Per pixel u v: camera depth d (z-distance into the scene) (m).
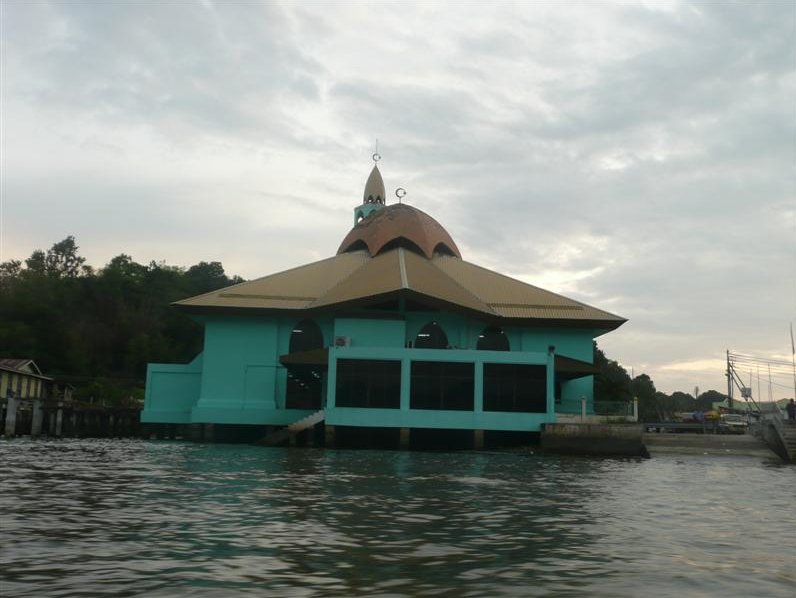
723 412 79.50
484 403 47.09
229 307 54.94
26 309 99.75
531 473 28.98
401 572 10.59
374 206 92.62
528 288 60.59
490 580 10.21
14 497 18.00
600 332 58.25
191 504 17.27
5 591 9.14
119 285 120.25
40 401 60.91
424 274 58.38
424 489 21.84
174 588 9.44
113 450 40.59
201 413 54.09
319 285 59.50
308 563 11.02
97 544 12.15
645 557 12.02
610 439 43.41
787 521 16.89
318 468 29.11
